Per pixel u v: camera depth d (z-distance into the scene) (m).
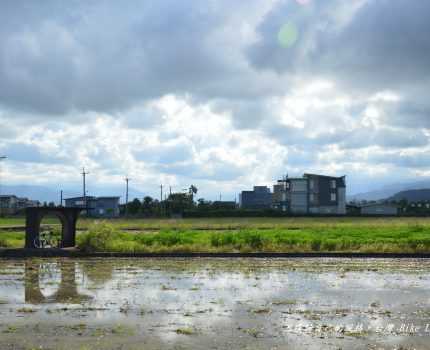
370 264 22.47
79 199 111.88
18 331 10.66
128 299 14.13
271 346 9.62
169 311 12.55
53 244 30.44
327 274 19.20
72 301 13.86
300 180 96.44
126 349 9.42
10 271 20.20
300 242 28.47
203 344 9.73
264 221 66.44
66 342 9.85
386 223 55.00
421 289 15.82
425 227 42.03
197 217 86.81
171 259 24.52
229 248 27.19
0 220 79.69
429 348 9.51
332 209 96.12
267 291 15.41
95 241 26.94
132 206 115.00
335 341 9.95
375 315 12.13
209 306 13.14
